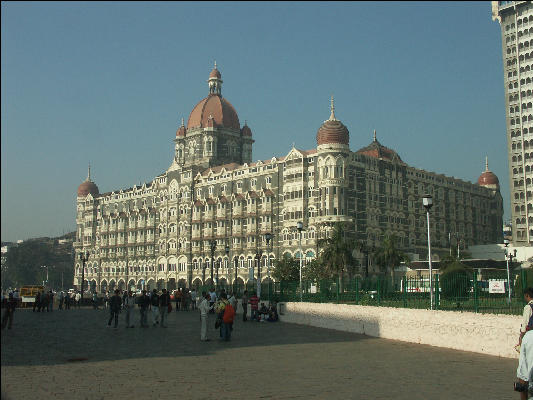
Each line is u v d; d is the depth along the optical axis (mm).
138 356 26578
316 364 24266
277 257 119125
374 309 38188
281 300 57406
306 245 112750
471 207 150875
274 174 122938
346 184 110375
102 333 38625
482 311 31594
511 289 35719
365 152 124812
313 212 113000
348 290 46125
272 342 33500
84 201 184375
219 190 137500
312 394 17516
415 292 36938
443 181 141125
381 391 18141
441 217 138000
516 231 144375
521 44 148500
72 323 47969
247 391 17922
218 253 134500
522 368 11031
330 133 111312
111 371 21844
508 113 149125
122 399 16500
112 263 168625
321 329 43844
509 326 27016
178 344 32031
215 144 153375
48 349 29062
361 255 111000
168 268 148750
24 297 83688
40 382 19141
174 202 149375
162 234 152375
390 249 94000
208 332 40000
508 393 17953
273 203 122125
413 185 130375
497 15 152750
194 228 141500
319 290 51031
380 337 37000
